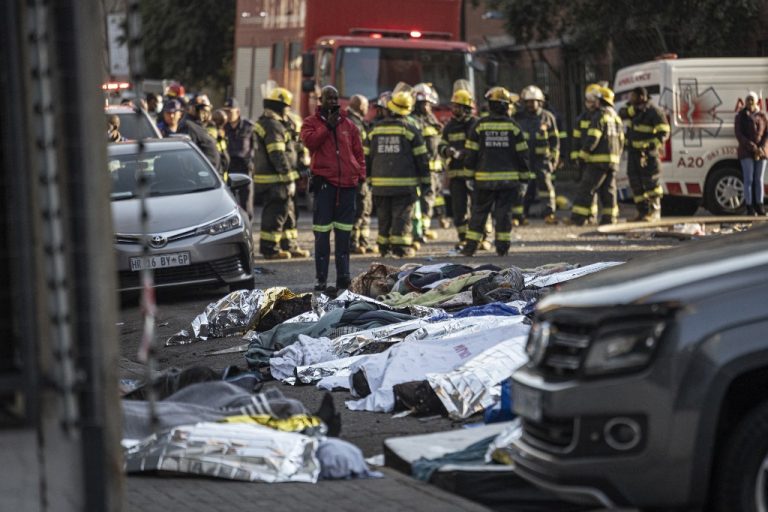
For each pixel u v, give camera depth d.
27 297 12.95
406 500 17.58
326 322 28.67
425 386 22.73
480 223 49.38
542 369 15.20
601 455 14.20
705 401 13.81
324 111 39.72
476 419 22.41
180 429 19.28
